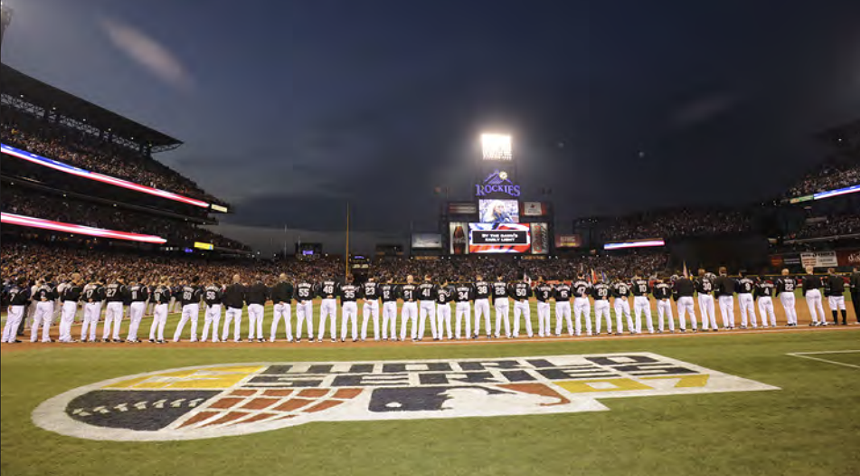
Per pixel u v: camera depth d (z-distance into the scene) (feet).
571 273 201.87
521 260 214.90
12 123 140.46
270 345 40.93
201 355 35.01
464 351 36.68
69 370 28.99
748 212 218.38
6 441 16.38
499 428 17.66
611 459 14.52
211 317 43.68
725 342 39.50
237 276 43.98
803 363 29.66
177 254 182.60
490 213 187.01
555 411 19.83
